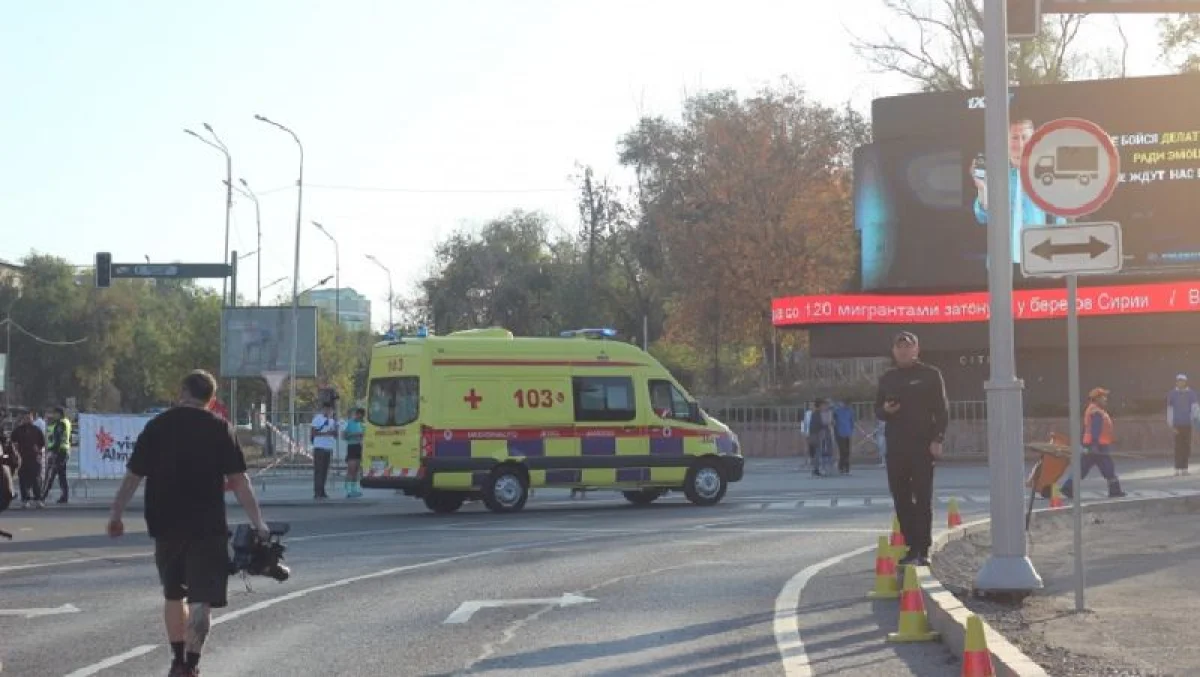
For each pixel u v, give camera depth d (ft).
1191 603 39.75
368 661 34.35
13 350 328.29
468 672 32.73
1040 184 37.99
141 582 51.83
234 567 30.86
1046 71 188.44
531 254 303.27
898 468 45.78
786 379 197.26
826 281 195.21
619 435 88.28
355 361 275.39
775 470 135.33
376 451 87.71
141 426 118.52
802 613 40.70
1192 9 44.19
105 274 153.79
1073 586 43.65
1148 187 135.13
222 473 30.48
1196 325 138.31
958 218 142.51
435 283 292.40
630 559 56.18
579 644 36.35
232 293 160.86
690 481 89.61
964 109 142.82
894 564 44.60
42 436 103.55
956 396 148.66
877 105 146.82
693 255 198.90
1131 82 135.85
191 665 29.73
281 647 36.50
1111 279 141.08
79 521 88.69
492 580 50.24
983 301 143.95
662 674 32.07
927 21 181.68
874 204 146.00
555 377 87.51
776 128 197.98
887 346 146.72
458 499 89.76
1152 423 137.80
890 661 33.06
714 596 44.70
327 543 66.44
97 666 34.04
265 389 253.03
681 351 232.94
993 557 40.63
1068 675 29.37
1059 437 80.12
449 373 85.56
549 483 86.69
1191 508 73.51
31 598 47.73
